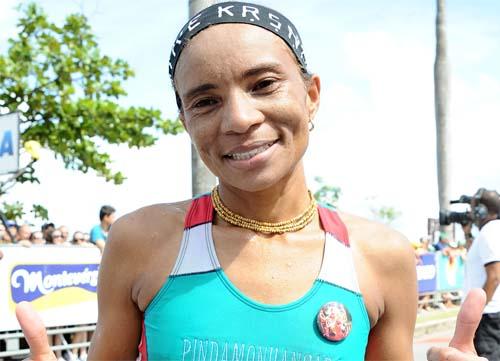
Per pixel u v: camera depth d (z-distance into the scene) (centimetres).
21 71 1153
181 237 155
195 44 145
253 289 146
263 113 143
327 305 143
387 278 159
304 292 146
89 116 1183
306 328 141
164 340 146
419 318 1148
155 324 148
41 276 624
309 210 159
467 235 628
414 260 167
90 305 672
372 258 158
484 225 494
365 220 168
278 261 149
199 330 143
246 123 139
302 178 159
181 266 149
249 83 143
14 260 600
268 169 144
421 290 1260
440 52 1506
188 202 169
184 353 143
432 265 1309
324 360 140
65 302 646
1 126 689
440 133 1512
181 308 145
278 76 145
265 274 147
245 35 143
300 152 150
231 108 140
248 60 141
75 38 1223
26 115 1175
